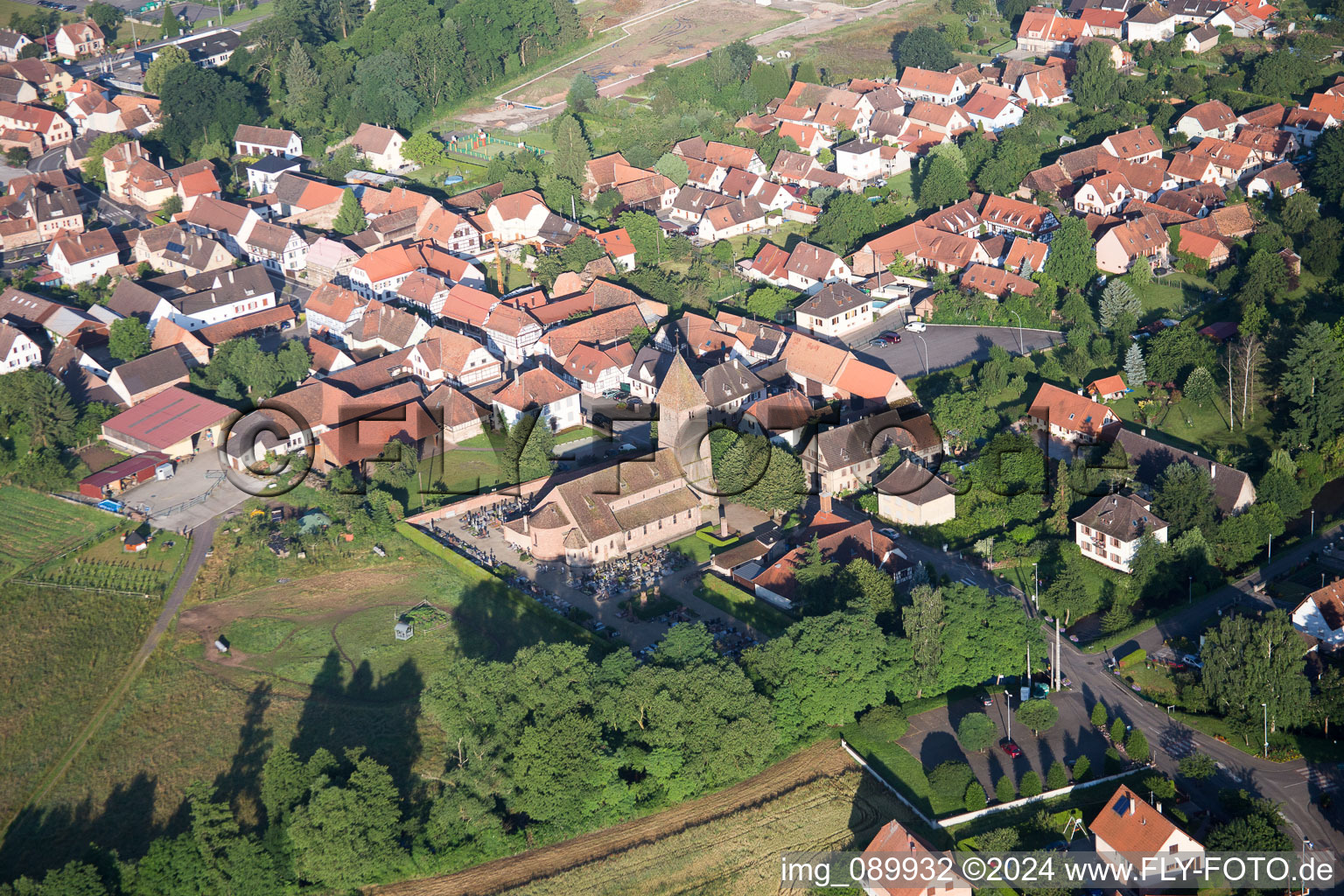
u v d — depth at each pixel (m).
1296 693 149.75
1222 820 139.25
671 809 144.00
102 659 174.50
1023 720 151.12
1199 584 175.38
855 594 166.62
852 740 151.12
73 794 153.12
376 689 165.62
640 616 174.38
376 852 136.38
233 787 151.12
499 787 140.62
